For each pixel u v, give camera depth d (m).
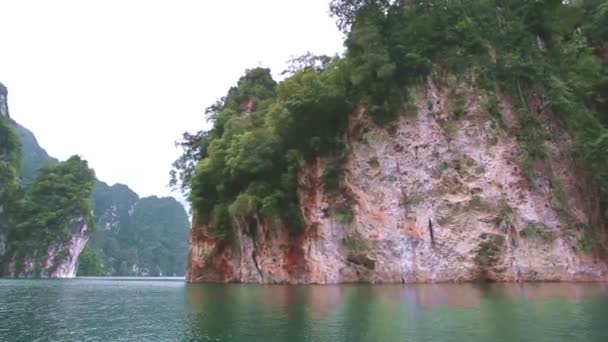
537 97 41.03
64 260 119.62
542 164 39.00
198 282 53.94
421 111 40.81
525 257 36.84
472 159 39.31
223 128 63.34
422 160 39.81
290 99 40.97
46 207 118.88
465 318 17.34
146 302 28.78
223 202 51.50
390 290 30.48
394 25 43.19
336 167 41.38
